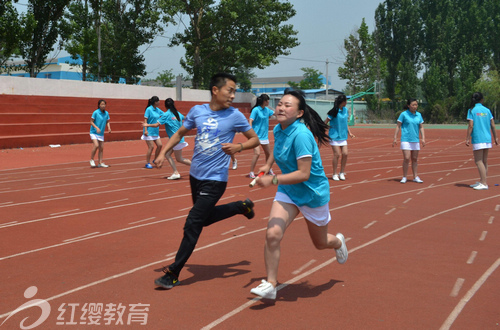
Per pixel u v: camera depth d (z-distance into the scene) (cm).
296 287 385
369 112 6016
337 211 692
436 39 5672
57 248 502
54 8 2566
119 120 2253
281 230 350
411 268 432
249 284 393
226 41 3553
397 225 605
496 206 731
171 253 483
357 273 419
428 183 976
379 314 329
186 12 3491
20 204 746
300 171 343
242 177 1056
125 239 539
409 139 971
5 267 438
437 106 5488
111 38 3209
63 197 811
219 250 494
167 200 786
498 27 5603
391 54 5934
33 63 2545
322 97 6756
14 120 1794
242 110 3209
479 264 445
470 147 1950
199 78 3625
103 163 1317
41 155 1559
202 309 340
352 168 1248
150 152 1234
